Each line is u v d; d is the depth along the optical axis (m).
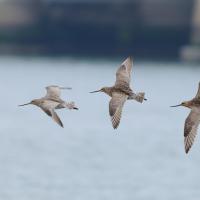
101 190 50.78
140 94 23.72
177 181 54.00
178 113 93.75
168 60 198.88
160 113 93.44
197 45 198.00
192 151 66.12
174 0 195.75
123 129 79.69
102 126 82.38
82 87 129.75
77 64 187.38
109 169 58.03
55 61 196.62
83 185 51.88
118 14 199.25
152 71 172.00
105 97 116.25
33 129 80.88
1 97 115.00
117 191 50.38
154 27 198.00
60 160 62.09
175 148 68.06
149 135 75.56
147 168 58.59
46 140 73.56
